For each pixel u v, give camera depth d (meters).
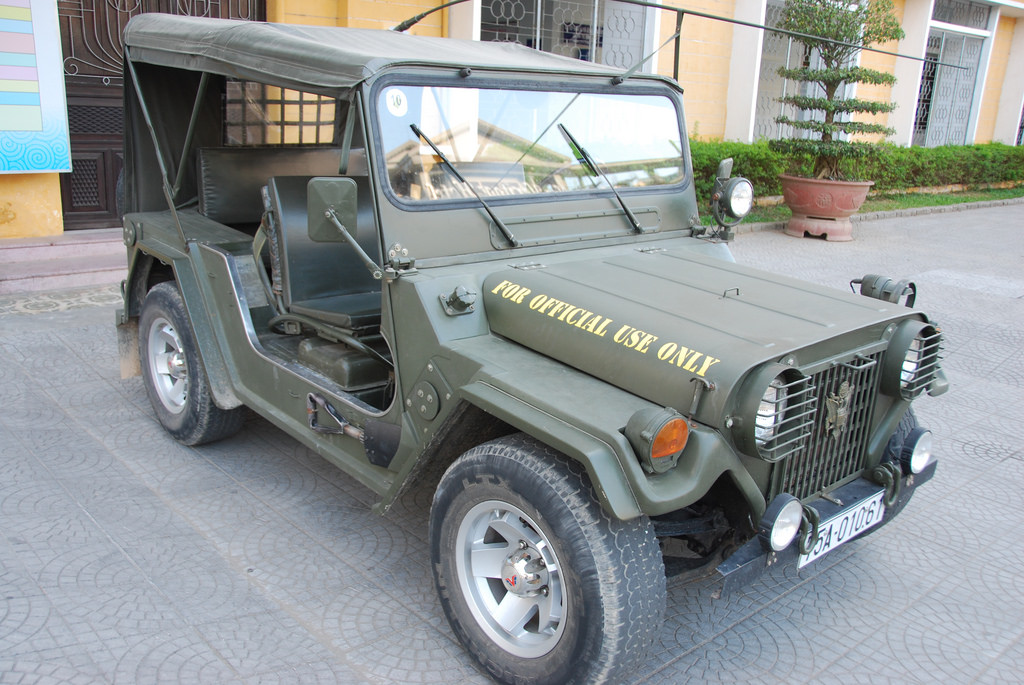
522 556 2.63
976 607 3.32
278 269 3.76
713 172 11.91
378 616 3.06
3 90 6.86
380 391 3.42
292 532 3.61
